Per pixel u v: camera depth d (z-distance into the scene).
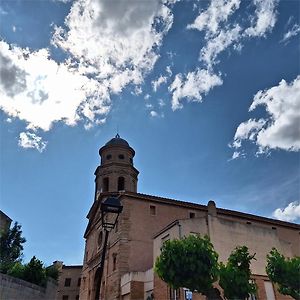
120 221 33.75
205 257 19.41
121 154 45.19
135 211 34.44
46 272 26.28
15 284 20.20
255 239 27.89
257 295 24.98
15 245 26.98
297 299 21.52
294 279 21.75
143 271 30.08
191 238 20.41
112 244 34.28
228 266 20.22
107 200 11.60
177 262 19.11
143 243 32.84
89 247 43.28
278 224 40.91
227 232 26.97
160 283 24.44
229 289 19.39
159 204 36.00
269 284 26.11
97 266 37.59
